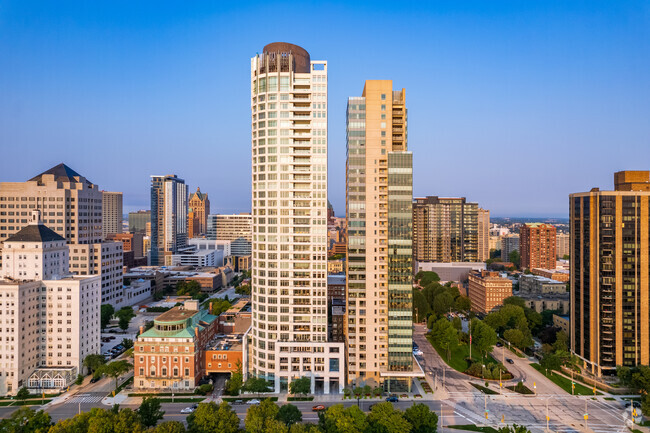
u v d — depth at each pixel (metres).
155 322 193.12
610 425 156.38
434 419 142.50
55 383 186.75
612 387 191.12
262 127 195.88
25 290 188.62
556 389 191.75
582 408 171.62
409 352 189.25
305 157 194.88
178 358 188.62
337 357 186.75
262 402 146.12
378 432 136.88
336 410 141.12
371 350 190.00
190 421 140.12
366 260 190.50
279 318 192.25
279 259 192.38
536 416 163.88
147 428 138.88
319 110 194.75
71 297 199.50
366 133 191.00
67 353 198.88
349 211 190.62
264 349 193.12
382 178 191.38
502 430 131.62
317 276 192.50
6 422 138.50
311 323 192.00
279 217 192.88
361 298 190.38
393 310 189.50
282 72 194.38
